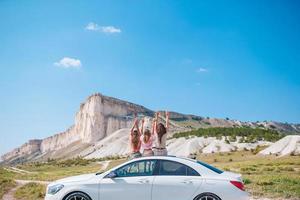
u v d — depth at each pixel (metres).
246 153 140.62
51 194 10.62
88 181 10.56
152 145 13.49
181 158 10.64
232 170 37.00
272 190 16.25
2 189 21.77
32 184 22.88
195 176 10.28
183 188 10.15
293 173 31.16
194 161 10.59
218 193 9.98
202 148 185.50
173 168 10.47
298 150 115.56
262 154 123.44
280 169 36.62
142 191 10.29
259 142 187.12
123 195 10.33
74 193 10.48
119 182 10.43
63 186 10.59
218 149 175.12
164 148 13.43
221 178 10.17
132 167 10.65
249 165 55.03
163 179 10.31
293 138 125.94
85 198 10.42
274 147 125.31
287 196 14.75
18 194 18.72
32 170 139.00
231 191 9.98
